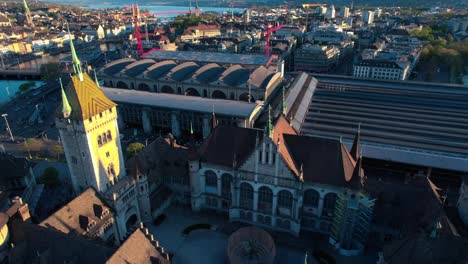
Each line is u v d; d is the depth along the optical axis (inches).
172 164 4229.8
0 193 4023.1
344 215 3304.6
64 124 3339.1
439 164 4731.8
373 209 3442.4
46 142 6289.4
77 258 2628.0
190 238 3718.0
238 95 7504.9
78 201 3169.3
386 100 7396.7
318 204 3572.8
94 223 3186.5
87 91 3351.4
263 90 7219.5
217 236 3750.0
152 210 3956.7
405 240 2635.3
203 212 4138.8
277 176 3469.5
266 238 3284.9
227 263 3385.8
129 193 3597.4
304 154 3531.0
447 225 2827.3
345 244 3462.1
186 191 4224.9
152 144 4288.9
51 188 4581.7
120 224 3508.9
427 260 2436.0
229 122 6112.2
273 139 3440.0
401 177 4987.7
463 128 6067.9
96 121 3366.1
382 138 5693.9
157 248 2775.6
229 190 3927.2
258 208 3764.8
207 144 3917.3
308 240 3644.2
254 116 6200.8
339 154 3417.8
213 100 6663.4
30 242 2792.8
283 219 3695.9
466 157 4889.3
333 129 6033.5
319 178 3442.4
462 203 3218.5
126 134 6663.4
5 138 6510.8
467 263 2352.4
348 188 3196.4
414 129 6038.4
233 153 3769.7
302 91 7539.4
